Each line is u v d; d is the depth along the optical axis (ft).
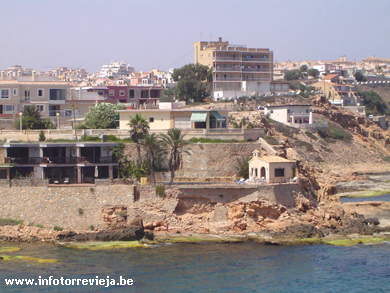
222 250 280.10
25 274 244.42
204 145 353.92
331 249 284.82
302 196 326.65
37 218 298.15
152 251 276.41
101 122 417.08
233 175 352.90
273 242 291.79
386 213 373.20
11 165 314.76
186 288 233.55
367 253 279.28
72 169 325.42
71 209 298.56
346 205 392.88
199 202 312.71
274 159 333.21
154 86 640.17
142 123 338.75
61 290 228.43
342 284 241.35
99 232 293.43
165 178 346.54
